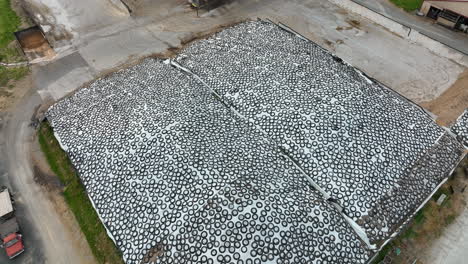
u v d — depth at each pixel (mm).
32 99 26094
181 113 20172
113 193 17312
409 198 17156
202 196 15820
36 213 19109
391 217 16438
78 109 22234
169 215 15641
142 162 17812
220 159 17500
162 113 20109
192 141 18375
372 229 15930
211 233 14594
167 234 15125
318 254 14469
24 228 18422
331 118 19422
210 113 20500
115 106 21453
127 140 18922
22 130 23688
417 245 17422
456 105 24797
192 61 25578
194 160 17328
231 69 23891
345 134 18812
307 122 19375
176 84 23031
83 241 17859
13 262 17125
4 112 25062
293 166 17984
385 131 19219
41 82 27641
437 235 17859
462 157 19484
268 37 27234
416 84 26703
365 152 18219
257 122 20109
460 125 20969
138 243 15391
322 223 15391
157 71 24812
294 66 23391
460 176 20344
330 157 18031
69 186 20125
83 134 20391
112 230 16281
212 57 25594
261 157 18062
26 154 22094
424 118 20562
